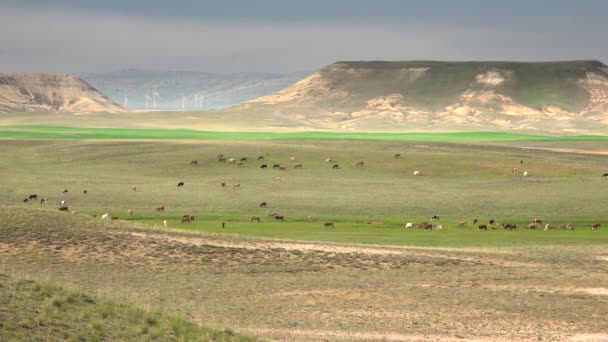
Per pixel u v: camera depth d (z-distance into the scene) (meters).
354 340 85.56
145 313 72.56
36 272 120.12
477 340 89.19
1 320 60.25
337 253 145.50
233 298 109.69
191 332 69.56
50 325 61.97
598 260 151.12
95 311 68.88
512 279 129.12
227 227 199.50
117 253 136.12
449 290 118.44
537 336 92.12
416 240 180.25
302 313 101.19
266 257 140.25
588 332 94.94
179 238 151.00
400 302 109.31
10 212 153.25
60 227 147.12
